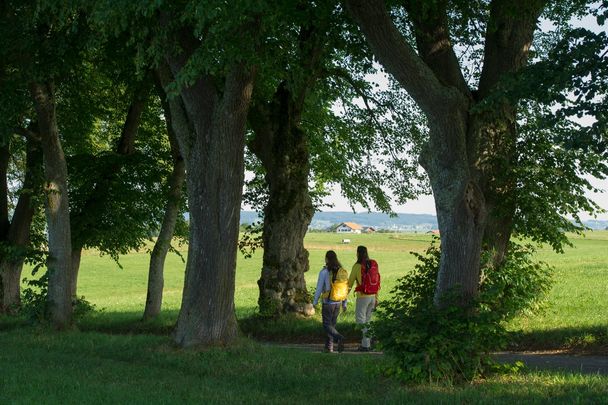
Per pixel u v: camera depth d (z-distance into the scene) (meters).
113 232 25.06
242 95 12.60
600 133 7.94
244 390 9.37
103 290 47.38
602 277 27.67
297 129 19.84
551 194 14.23
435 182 10.02
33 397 8.65
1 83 17.23
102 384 9.79
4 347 14.66
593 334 13.81
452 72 12.52
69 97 23.20
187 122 13.24
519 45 13.75
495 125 13.55
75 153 26.92
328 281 14.09
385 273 46.22
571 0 14.17
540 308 15.91
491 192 13.79
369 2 9.22
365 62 15.31
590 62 8.11
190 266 13.22
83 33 15.69
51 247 18.22
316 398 8.80
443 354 9.23
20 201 23.66
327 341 14.14
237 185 13.07
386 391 8.98
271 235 19.64
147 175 25.19
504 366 9.67
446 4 12.90
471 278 9.81
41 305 18.02
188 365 11.46
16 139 25.64
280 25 12.63
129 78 21.03
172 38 12.19
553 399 7.98
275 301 19.33
